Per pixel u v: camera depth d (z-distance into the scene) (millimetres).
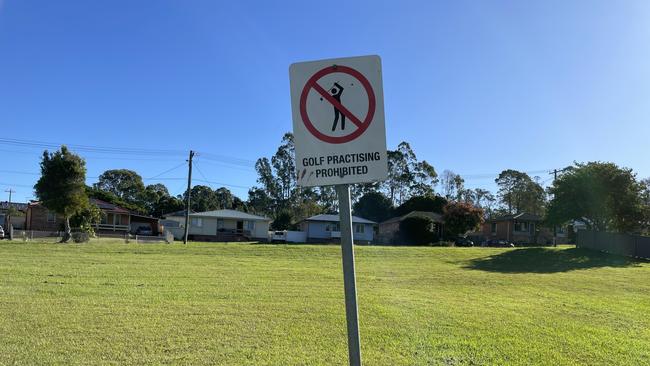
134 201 93312
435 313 10102
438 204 67625
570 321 9797
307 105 3607
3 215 67000
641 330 9102
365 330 8227
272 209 82938
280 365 6184
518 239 63719
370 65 3562
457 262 27500
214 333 7773
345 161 3557
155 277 15234
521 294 14297
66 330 7688
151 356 6453
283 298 11625
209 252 27562
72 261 19719
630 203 36969
